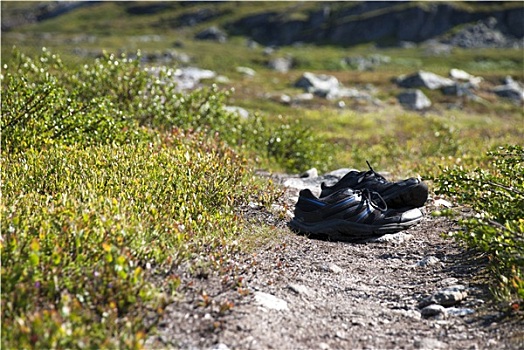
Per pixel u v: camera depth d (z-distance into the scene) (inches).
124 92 114.2
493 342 53.0
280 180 97.8
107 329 51.0
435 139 175.0
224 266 60.8
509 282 58.3
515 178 73.5
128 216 62.1
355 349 53.1
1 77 91.2
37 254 53.0
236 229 69.2
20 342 47.4
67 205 60.6
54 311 49.7
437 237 71.9
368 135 222.8
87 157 76.8
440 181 72.6
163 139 92.5
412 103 342.3
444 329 55.4
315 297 59.4
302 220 73.5
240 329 53.0
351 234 71.9
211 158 82.5
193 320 53.3
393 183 76.8
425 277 63.5
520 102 381.1
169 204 69.6
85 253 56.3
